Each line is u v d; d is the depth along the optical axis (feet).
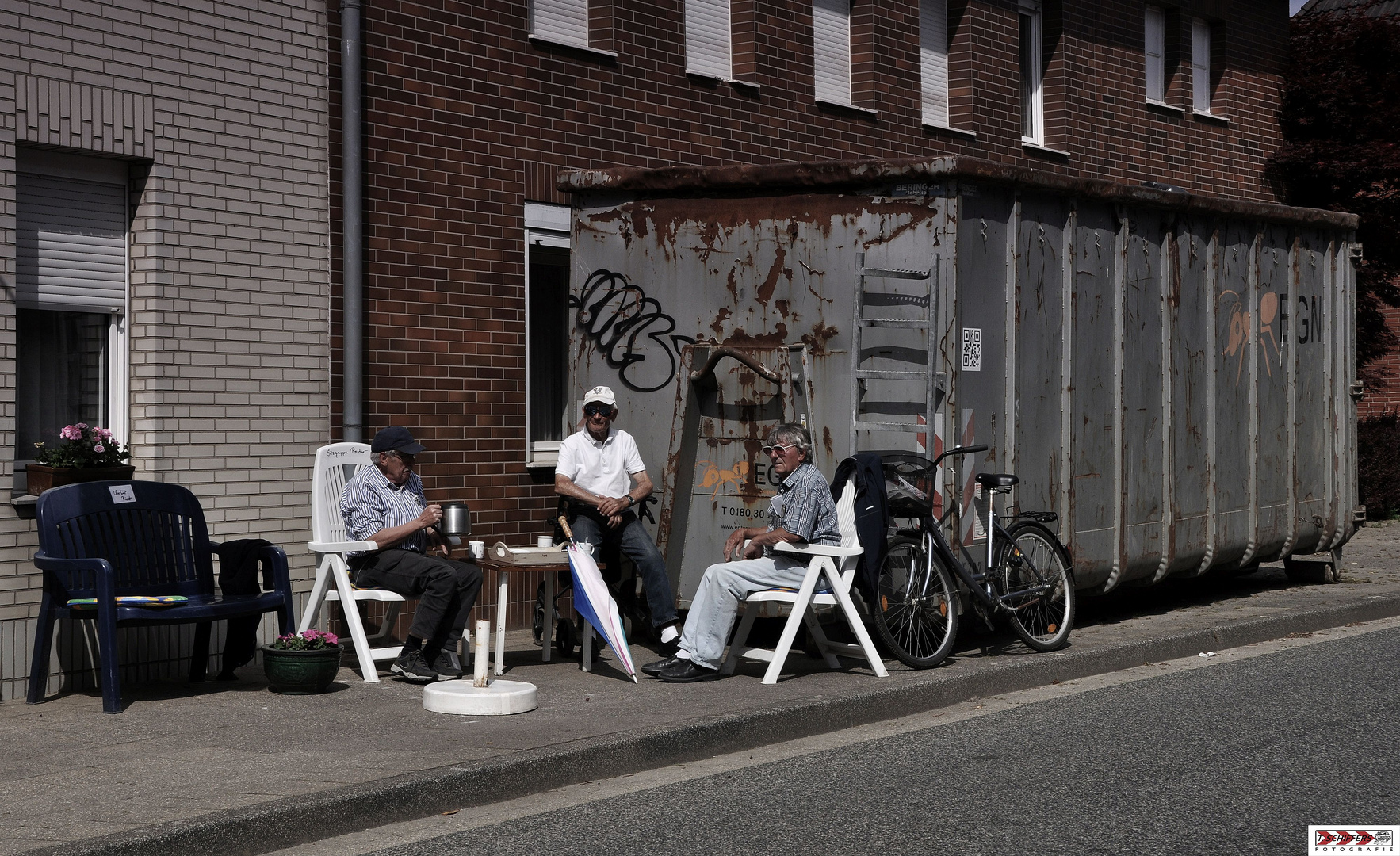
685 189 31.37
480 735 22.09
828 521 27.58
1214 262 37.93
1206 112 60.85
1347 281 44.24
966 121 49.26
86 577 26.18
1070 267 32.81
